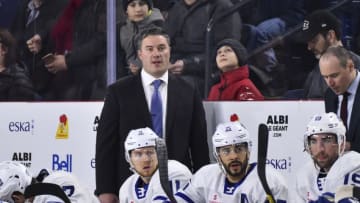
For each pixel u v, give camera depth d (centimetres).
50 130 1653
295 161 1591
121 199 1532
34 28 1870
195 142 1602
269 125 1598
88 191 1478
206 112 1628
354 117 1507
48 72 1858
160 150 1274
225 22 1833
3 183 1330
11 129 1658
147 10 1789
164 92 1596
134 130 1509
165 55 1591
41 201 1382
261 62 1811
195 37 1830
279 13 1844
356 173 1359
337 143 1370
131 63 1775
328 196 1357
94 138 1650
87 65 1828
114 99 1593
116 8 1789
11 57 1870
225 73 1711
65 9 1844
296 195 1438
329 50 1515
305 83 1783
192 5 1828
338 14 1838
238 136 1393
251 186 1404
